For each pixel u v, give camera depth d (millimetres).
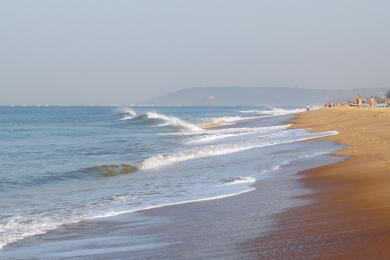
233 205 15227
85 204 17016
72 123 92938
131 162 28797
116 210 15719
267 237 11023
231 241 10961
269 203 15039
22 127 78062
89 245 11648
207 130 62906
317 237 10602
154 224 13492
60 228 13570
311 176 19828
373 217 11906
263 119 89562
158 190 19141
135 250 10906
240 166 24781
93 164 28047
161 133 57375
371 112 66125
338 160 24094
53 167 27141
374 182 17016
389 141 30406
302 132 46844
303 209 13695
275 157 27625
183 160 28562
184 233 12164
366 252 9219
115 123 88625
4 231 13305
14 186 21406
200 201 16297
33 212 15828
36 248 11578
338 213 12758
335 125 52219
